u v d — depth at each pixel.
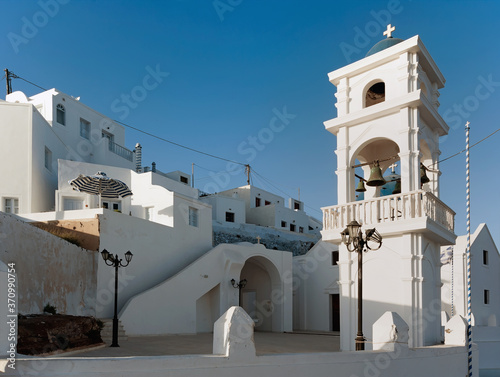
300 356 8.43
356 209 15.96
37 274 14.06
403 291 14.63
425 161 17.64
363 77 16.92
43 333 10.35
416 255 14.67
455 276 27.22
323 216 16.80
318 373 8.63
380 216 15.48
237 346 7.61
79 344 12.05
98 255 18.30
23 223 13.39
